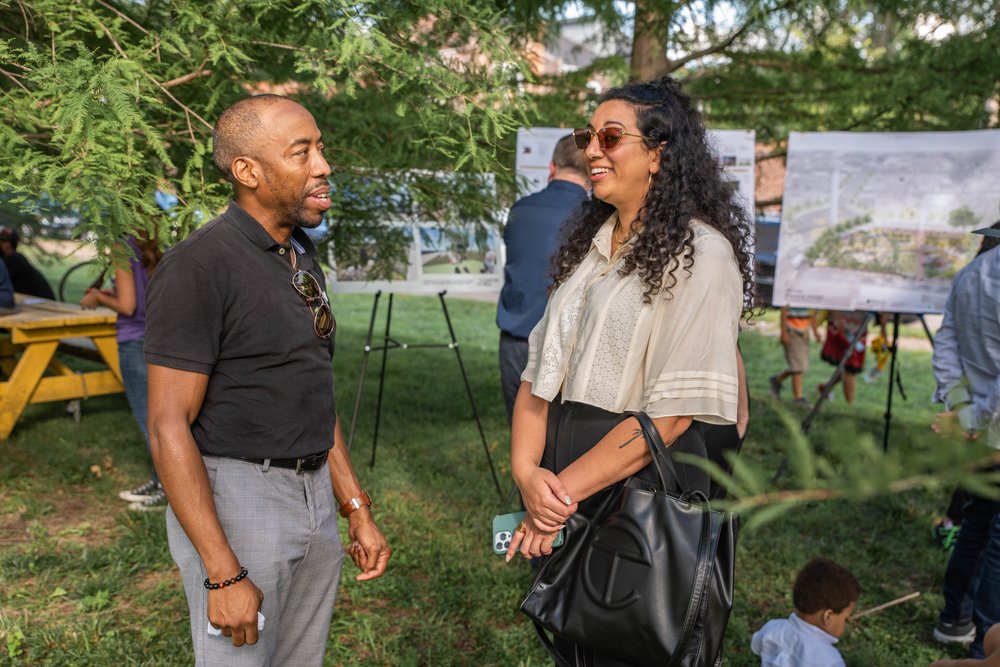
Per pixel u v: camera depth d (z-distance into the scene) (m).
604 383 1.67
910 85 4.96
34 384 5.17
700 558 1.54
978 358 2.54
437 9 2.65
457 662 2.86
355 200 3.52
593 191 1.78
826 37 5.46
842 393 7.84
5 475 4.56
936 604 3.39
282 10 2.72
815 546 3.89
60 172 2.04
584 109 5.46
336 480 2.03
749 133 4.49
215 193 2.69
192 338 1.60
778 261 4.64
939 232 4.35
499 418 6.17
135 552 3.59
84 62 2.12
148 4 2.89
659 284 1.60
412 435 5.56
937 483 0.57
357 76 2.66
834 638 2.50
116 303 4.07
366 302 12.79
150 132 2.24
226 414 1.68
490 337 10.12
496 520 1.84
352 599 3.25
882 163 4.42
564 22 5.38
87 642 2.81
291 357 1.71
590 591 1.61
